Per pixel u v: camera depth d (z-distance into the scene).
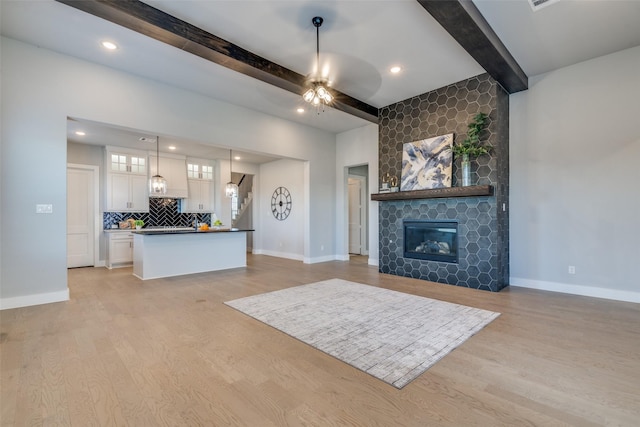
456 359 2.27
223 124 5.20
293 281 4.92
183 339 2.63
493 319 3.11
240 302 3.71
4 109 3.37
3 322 3.01
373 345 2.51
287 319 3.12
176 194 7.61
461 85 4.57
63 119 3.71
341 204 7.36
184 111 4.71
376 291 4.24
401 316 3.20
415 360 2.26
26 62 3.49
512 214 4.62
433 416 1.64
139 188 7.11
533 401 1.76
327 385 1.94
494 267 4.24
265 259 7.63
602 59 3.90
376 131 6.57
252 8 2.95
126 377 2.02
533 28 3.30
